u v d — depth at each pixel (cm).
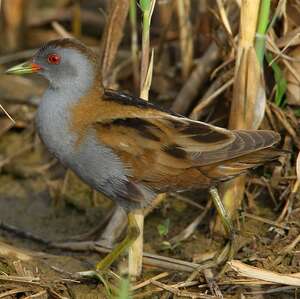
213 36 1216
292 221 1091
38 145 1375
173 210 1199
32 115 1405
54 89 1040
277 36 1179
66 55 1034
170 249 1124
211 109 1209
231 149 968
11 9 1563
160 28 1427
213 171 998
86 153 1002
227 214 1065
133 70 1331
